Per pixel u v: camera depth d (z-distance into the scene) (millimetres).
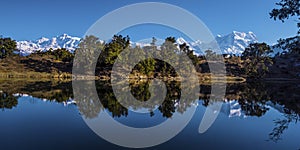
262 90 45188
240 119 18188
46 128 15148
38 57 107688
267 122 17172
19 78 74125
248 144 12336
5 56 102812
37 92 35375
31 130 14641
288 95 35750
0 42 102438
